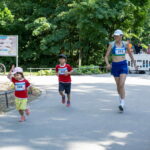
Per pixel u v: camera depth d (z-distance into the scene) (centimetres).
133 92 1219
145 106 933
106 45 2620
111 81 1612
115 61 851
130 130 659
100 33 2484
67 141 582
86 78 1789
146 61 2206
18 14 3023
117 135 621
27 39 3023
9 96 1086
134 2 2631
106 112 845
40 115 806
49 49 2725
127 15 2586
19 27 2977
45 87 1372
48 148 543
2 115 808
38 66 2955
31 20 2855
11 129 669
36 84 1488
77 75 2095
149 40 3800
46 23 2623
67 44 2725
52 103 980
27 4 2886
